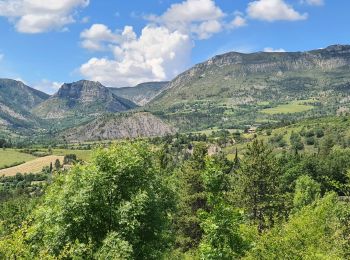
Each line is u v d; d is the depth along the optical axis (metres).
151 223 27.06
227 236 17.92
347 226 22.59
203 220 18.53
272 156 70.94
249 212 61.84
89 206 25.03
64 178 27.98
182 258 44.16
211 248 17.59
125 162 27.03
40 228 25.59
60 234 24.53
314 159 139.50
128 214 24.95
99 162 26.91
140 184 27.52
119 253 22.70
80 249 23.41
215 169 18.62
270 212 61.50
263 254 25.33
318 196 90.06
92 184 25.03
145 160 30.23
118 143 30.05
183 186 55.16
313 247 26.06
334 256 22.70
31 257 21.25
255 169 62.41
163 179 33.34
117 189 26.53
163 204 31.81
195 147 61.12
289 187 115.00
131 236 25.03
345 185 24.12
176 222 53.75
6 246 20.52
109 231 25.36
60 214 24.48
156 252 26.95
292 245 26.16
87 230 25.33
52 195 27.09
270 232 26.83
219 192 18.56
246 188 62.38
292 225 28.80
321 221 29.08
